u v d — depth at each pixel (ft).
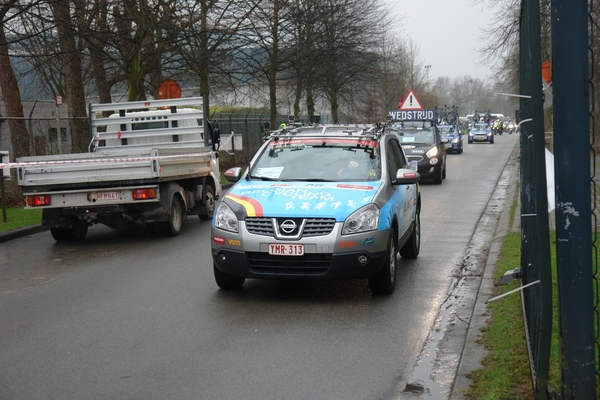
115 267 33.76
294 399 16.30
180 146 53.21
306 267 24.85
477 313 22.67
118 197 40.32
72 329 22.75
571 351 12.43
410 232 32.22
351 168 28.84
